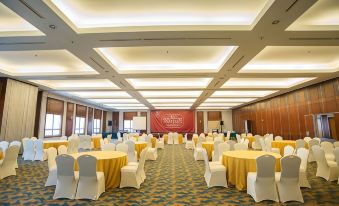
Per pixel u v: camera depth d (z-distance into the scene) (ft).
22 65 23.02
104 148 20.35
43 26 12.81
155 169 20.76
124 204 11.64
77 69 24.35
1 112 24.63
